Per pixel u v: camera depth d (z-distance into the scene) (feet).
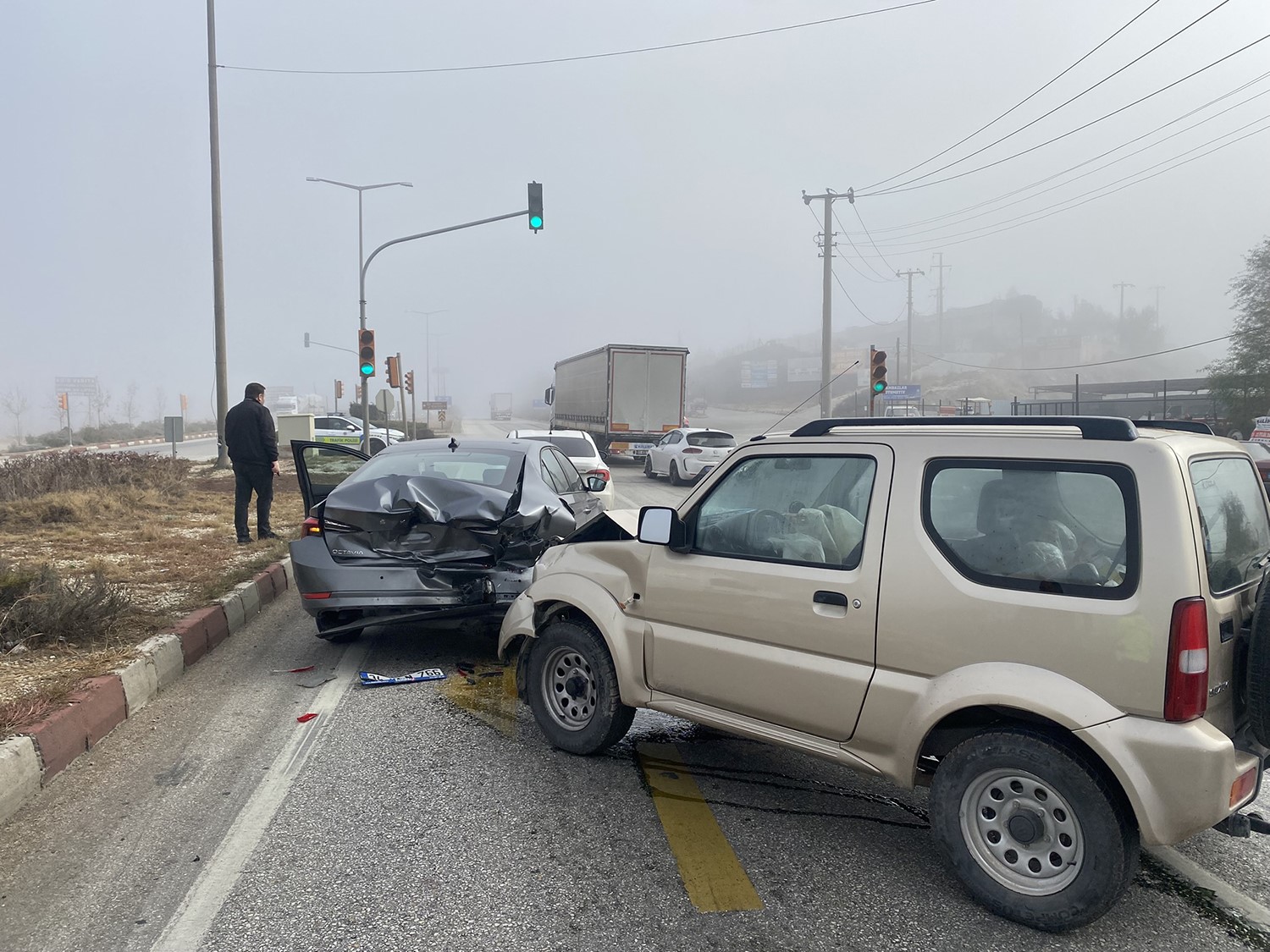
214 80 72.59
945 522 10.80
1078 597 9.71
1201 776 9.01
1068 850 9.82
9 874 11.09
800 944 9.71
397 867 11.27
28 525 39.91
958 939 9.81
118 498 46.83
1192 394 154.10
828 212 116.47
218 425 74.64
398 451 24.40
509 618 16.21
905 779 10.80
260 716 17.11
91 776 14.17
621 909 10.35
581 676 15.23
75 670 17.26
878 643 11.03
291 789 13.67
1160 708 9.18
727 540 13.10
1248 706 9.73
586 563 15.08
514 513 20.80
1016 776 10.09
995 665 10.09
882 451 11.55
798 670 11.74
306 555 20.33
